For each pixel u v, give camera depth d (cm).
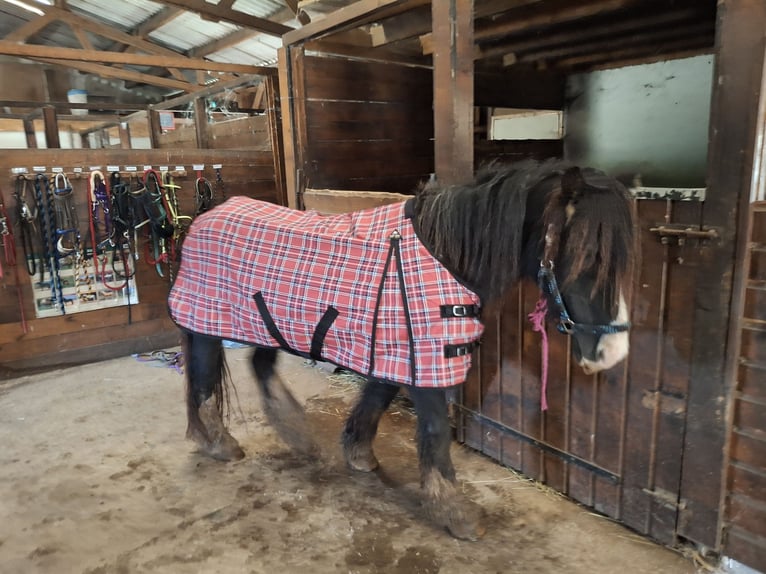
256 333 163
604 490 161
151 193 321
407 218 143
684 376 136
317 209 244
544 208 119
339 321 142
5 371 289
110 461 200
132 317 326
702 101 308
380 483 184
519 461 186
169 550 151
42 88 786
